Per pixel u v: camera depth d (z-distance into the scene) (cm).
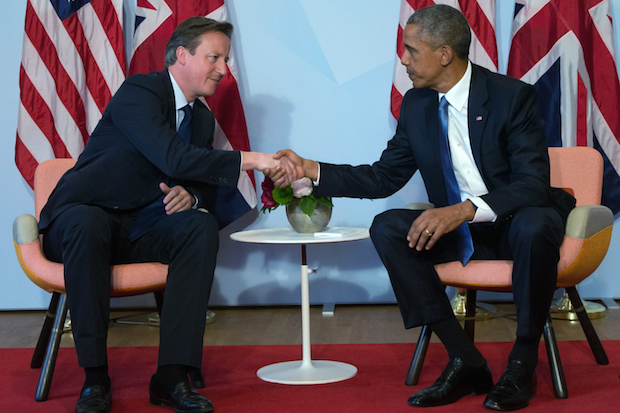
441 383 166
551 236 159
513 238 162
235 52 298
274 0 296
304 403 167
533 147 178
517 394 158
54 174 222
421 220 166
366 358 216
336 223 299
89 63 285
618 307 287
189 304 167
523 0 281
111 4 286
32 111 278
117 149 190
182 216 177
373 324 269
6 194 298
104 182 188
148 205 195
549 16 277
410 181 295
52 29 279
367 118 296
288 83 297
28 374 203
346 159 297
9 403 173
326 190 200
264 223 301
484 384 171
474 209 168
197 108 213
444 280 180
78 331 163
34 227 189
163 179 196
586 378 186
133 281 179
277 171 192
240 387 185
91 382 164
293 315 290
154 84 195
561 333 246
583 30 278
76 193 185
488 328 256
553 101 275
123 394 180
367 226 298
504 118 181
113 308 306
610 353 214
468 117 185
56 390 186
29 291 305
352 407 163
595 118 281
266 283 304
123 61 285
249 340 247
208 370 205
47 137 279
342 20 295
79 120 282
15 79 295
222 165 184
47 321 209
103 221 169
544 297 161
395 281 174
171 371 164
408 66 189
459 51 184
